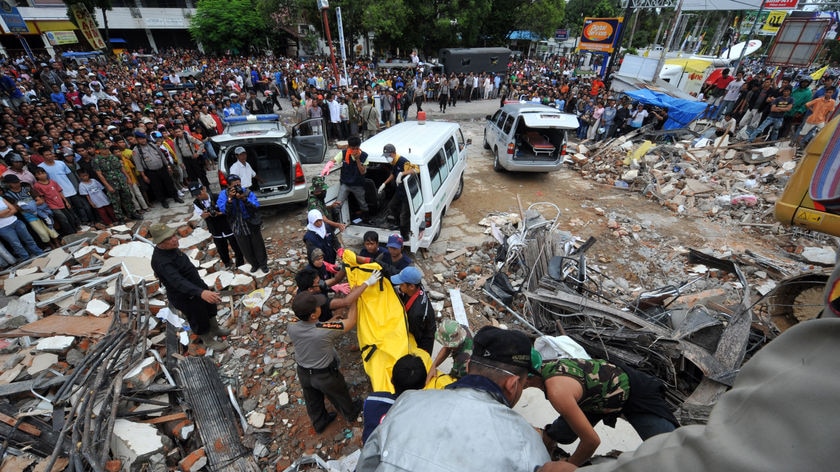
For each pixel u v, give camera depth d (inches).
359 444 152.8
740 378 35.0
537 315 200.7
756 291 229.1
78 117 456.4
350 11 1155.3
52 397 156.9
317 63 1227.9
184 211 348.5
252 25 1421.0
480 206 366.3
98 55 1282.0
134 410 153.7
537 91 759.7
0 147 313.7
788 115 420.8
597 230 319.9
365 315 153.8
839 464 21.5
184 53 1515.7
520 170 412.8
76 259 258.4
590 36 792.3
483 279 252.2
